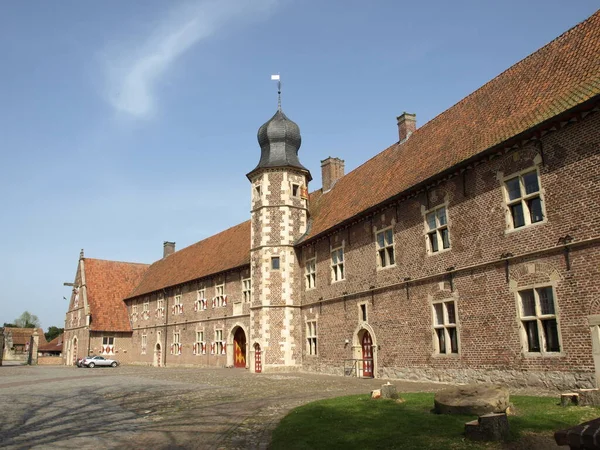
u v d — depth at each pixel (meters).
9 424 11.42
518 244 14.39
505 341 14.64
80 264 51.81
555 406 10.09
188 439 9.23
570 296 12.80
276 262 28.02
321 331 25.16
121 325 48.97
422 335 18.14
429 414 10.06
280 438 8.80
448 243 17.25
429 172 18.38
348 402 12.05
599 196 12.23
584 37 15.63
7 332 62.59
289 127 30.14
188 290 40.25
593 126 12.51
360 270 22.17
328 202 28.53
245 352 33.09
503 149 15.01
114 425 10.95
